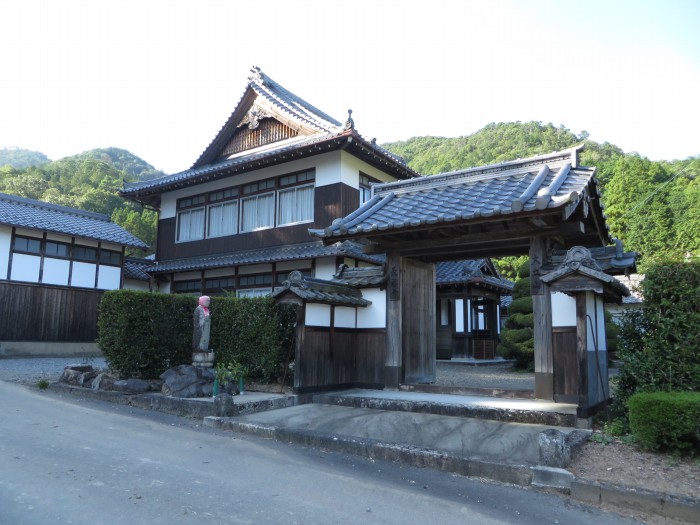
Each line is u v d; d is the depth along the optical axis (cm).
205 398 887
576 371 775
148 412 867
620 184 3716
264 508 432
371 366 1002
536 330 821
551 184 780
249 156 1867
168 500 440
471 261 2223
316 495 474
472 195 889
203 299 1023
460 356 2198
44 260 1847
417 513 439
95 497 439
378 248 1012
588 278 676
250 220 1852
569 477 498
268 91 1911
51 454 567
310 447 670
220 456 601
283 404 873
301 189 1730
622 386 714
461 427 706
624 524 430
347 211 1642
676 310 663
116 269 2088
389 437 674
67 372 1093
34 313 1798
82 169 5816
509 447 612
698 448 554
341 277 1078
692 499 442
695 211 3198
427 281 1101
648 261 725
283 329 1008
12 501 420
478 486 521
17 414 779
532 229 835
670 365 655
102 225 2098
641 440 575
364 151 1600
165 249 2109
